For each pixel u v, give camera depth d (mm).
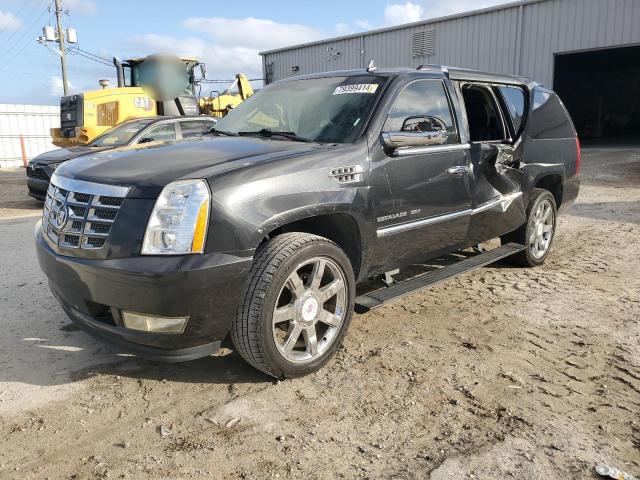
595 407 3092
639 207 9828
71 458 2625
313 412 3023
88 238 3076
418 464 2580
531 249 5770
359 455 2652
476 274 5645
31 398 3164
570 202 6434
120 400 3152
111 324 3115
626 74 39250
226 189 3018
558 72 36344
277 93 4727
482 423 2922
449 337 4043
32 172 10617
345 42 29891
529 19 23672
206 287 2893
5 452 2668
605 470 2504
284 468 2551
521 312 4570
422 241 4242
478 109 5367
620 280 5477
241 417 2973
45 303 4723
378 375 3443
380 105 3951
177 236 2895
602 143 28906
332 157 3527
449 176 4371
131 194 2998
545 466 2562
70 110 14039
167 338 2947
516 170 5262
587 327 4258
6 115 27172
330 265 3453
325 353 3498
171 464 2580
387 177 3832
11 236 7801
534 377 3439
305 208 3291
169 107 14484
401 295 3904
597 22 21984
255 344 3123
